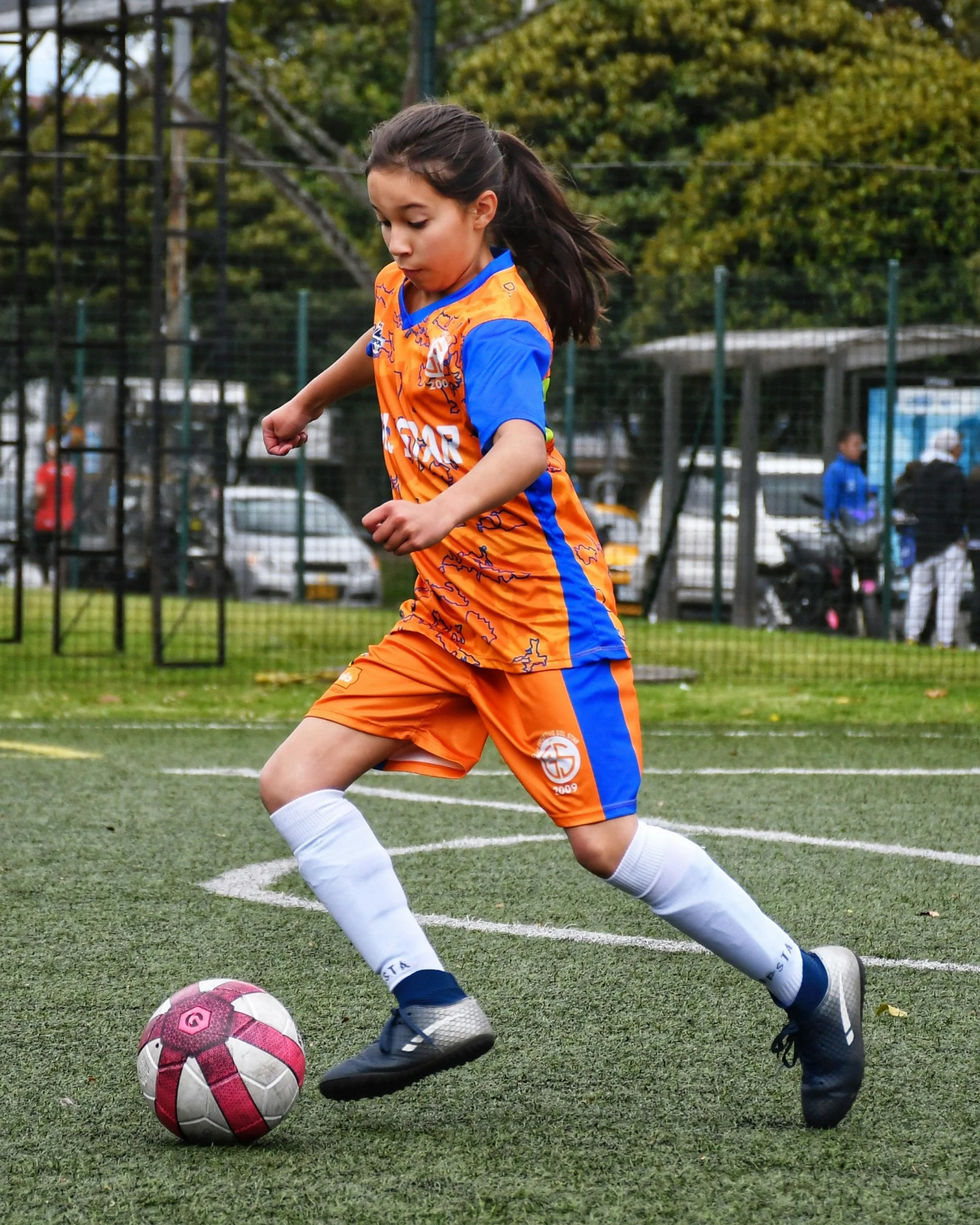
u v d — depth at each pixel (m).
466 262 7.14
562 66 59.38
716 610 39.56
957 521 35.34
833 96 53.78
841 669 30.84
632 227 57.12
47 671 29.28
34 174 60.28
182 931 11.18
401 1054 7.09
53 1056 8.44
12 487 51.69
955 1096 7.88
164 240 28.41
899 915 11.86
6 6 31.12
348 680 7.56
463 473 7.16
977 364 38.31
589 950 10.69
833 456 38.44
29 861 13.46
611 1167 6.86
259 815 15.70
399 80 68.50
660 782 17.94
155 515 29.19
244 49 65.19
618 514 42.19
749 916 7.29
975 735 22.33
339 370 8.34
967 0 59.78
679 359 40.22
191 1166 6.84
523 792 17.27
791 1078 8.16
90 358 49.59
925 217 50.84
